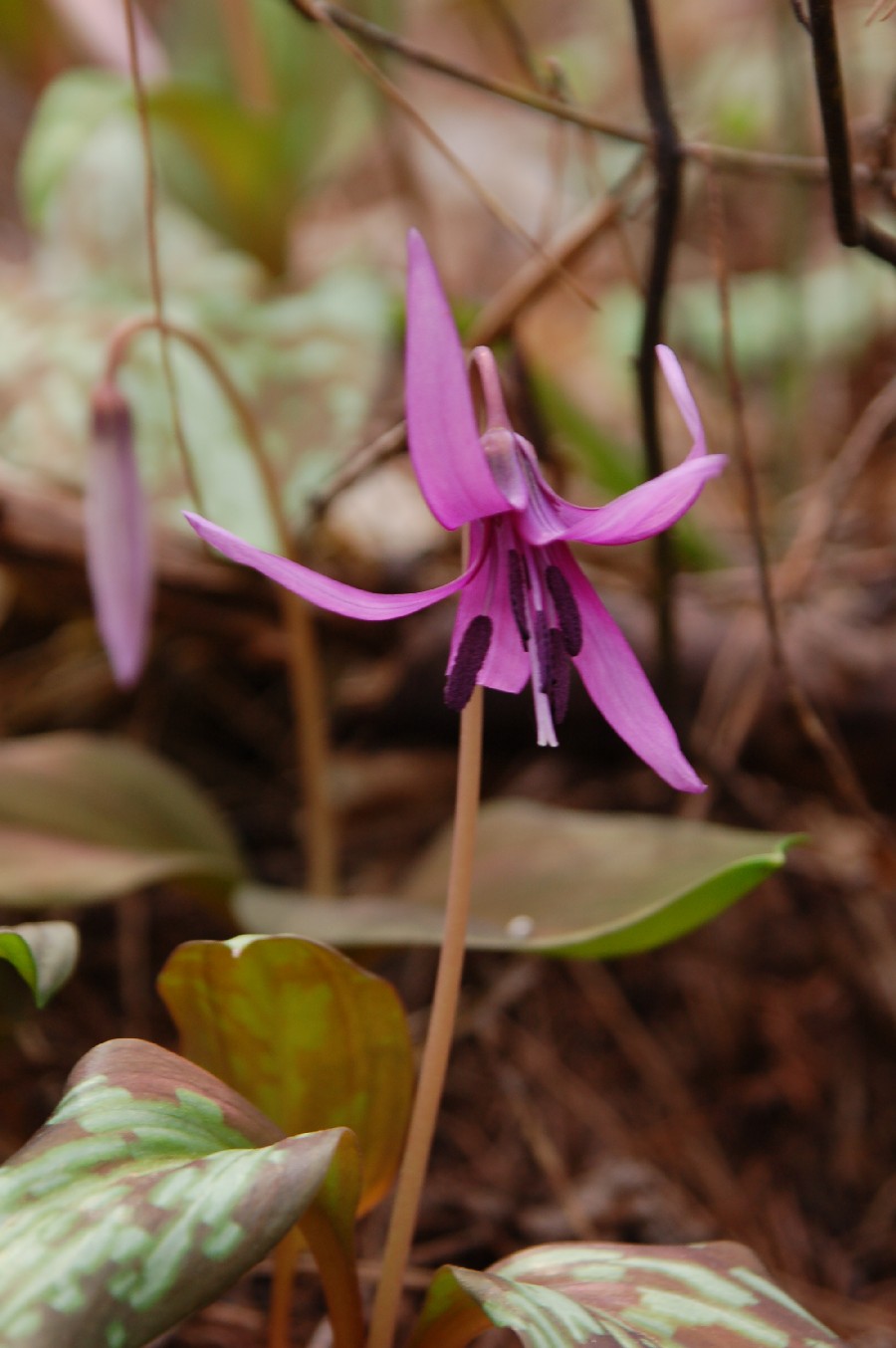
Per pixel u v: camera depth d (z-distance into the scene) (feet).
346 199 4.34
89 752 2.14
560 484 2.18
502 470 1.66
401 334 2.61
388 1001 1.73
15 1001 2.06
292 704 2.73
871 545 2.68
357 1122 1.78
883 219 2.63
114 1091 1.63
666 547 2.06
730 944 2.32
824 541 2.20
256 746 2.70
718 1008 2.24
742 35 3.64
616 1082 2.20
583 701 2.33
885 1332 2.02
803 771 2.27
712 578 2.44
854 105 2.88
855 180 1.92
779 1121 2.17
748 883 1.79
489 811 2.08
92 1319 1.52
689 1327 1.65
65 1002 2.20
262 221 2.81
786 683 2.01
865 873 2.23
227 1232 1.54
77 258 2.97
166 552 2.44
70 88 2.68
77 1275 1.53
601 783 2.54
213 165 2.72
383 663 2.69
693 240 3.81
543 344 3.87
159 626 2.57
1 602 2.66
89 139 2.78
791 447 2.94
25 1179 1.58
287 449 2.23
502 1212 2.08
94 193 3.00
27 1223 1.56
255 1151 1.58
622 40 4.29
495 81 1.97
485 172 4.24
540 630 1.68
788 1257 2.08
